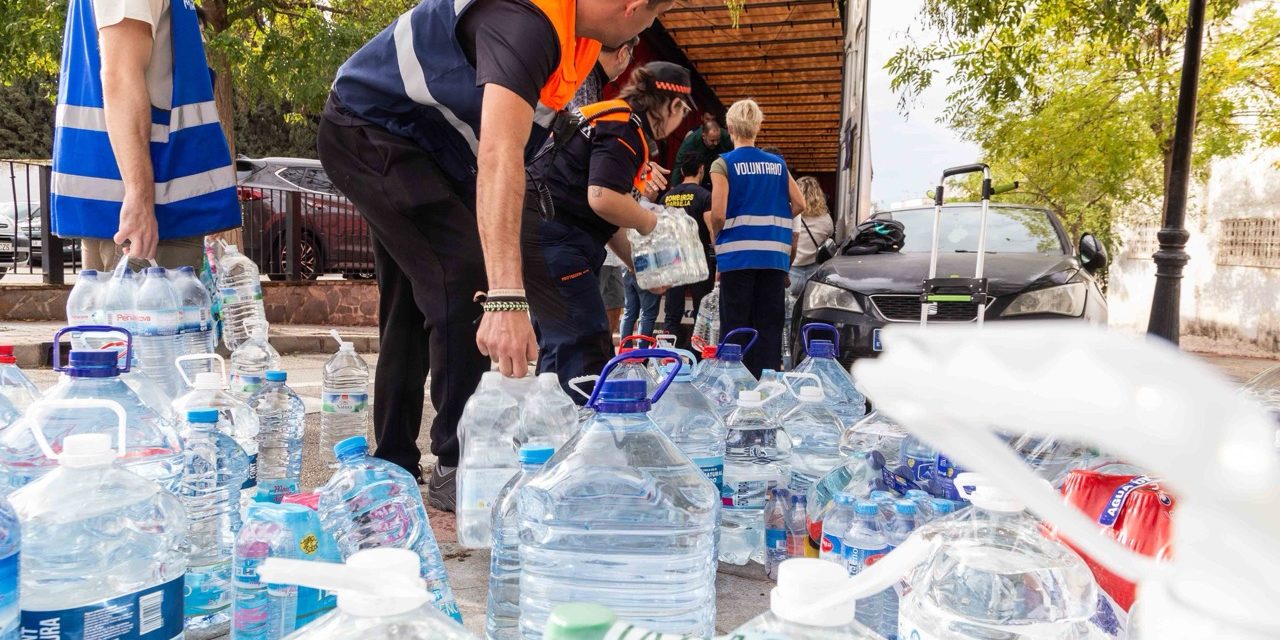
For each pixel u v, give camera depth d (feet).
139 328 9.07
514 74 6.82
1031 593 4.22
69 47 9.82
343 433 12.62
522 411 8.31
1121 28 28.50
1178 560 1.58
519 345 6.70
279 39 32.83
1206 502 1.38
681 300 23.06
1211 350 47.65
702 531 5.77
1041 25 34.91
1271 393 4.47
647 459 5.75
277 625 4.58
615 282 23.82
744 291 16.58
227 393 7.68
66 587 4.30
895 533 5.63
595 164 10.28
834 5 40.98
